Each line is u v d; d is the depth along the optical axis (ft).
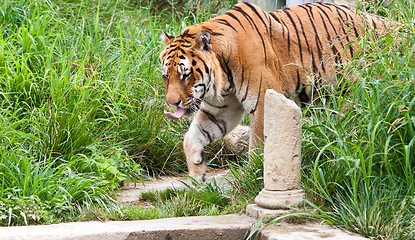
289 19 32.01
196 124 31.89
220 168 37.55
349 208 22.40
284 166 23.02
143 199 28.14
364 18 30.14
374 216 21.33
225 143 38.04
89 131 31.71
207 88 29.32
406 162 21.65
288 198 22.95
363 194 22.49
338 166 24.20
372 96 23.70
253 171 26.94
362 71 25.03
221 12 55.57
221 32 29.55
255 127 29.71
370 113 23.89
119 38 43.21
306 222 22.63
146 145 34.86
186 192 27.27
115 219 24.09
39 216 23.04
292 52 31.27
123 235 21.31
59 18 43.93
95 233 21.07
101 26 46.93
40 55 36.63
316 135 25.94
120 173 28.89
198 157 31.78
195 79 28.73
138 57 40.93
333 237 20.51
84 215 23.99
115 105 34.22
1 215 22.75
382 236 20.71
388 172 22.82
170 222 22.94
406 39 26.43
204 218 23.67
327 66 31.76
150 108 36.58
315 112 27.09
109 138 33.24
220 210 25.94
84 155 28.30
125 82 37.42
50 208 24.48
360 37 28.73
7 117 32.99
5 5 42.14
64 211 24.64
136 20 50.44
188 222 22.94
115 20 49.37
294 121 23.04
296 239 20.27
